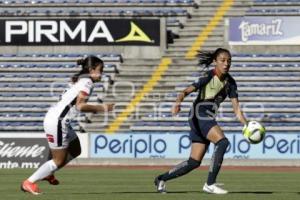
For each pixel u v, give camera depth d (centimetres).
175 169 4697
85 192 4888
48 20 12188
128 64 11875
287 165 9612
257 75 11475
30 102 11319
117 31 12131
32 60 12000
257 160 9631
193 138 4638
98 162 9781
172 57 11975
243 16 12462
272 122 10725
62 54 12131
